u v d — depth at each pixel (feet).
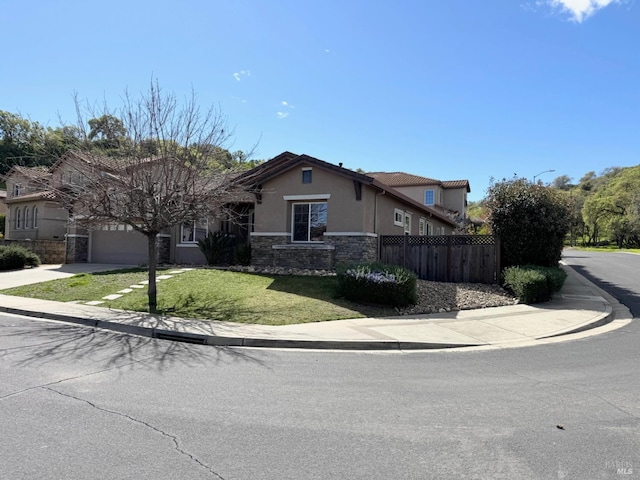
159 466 11.32
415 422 14.60
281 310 34.47
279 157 58.18
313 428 13.97
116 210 34.88
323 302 36.99
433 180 125.39
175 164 36.78
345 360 23.08
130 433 13.26
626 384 18.93
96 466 11.25
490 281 47.39
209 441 12.86
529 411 15.69
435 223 90.84
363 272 37.06
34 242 72.74
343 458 11.99
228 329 28.55
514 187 48.42
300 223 55.06
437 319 33.50
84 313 33.04
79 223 39.11
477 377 20.04
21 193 91.09
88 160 35.91
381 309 35.73
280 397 16.89
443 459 12.01
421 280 47.98
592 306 39.17
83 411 14.93
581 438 13.43
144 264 65.46
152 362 21.53
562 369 21.48
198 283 45.32
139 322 30.17
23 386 17.35
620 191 215.92
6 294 42.47
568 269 77.30
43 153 49.75
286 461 11.76
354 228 51.31
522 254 47.03
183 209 36.01
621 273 70.74
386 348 26.20
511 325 31.81
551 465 11.73
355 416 15.07
